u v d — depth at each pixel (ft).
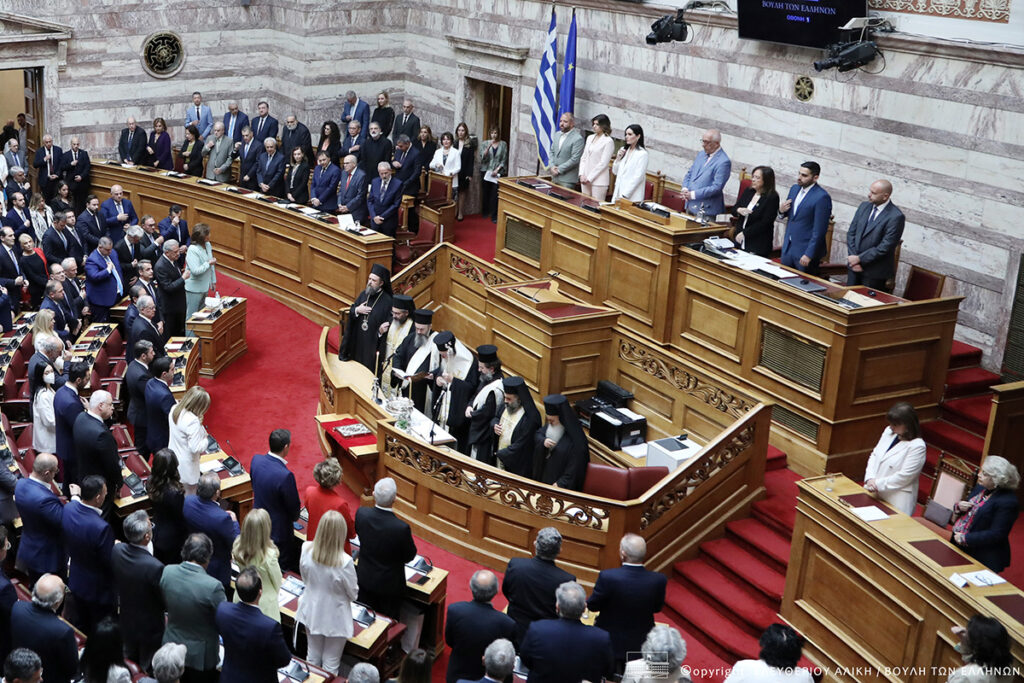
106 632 20.47
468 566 31.27
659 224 36.81
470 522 31.37
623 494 31.32
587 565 30.04
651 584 23.41
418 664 19.74
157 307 41.75
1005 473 23.32
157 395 31.94
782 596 28.02
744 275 34.06
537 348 37.47
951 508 25.12
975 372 35.88
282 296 51.49
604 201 42.37
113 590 25.17
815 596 26.63
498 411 34.78
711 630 28.27
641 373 36.96
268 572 23.27
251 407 40.78
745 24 42.78
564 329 36.91
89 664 20.52
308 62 64.39
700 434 34.63
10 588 22.89
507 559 31.01
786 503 31.58
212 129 62.34
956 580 22.33
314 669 23.38
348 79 65.92
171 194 55.47
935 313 32.22
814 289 32.40
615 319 37.78
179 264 47.44
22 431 34.53
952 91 36.40
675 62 47.85
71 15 60.70
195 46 65.10
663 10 47.78
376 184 49.70
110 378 38.68
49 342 32.09
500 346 39.47
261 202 51.21
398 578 26.12
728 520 31.45
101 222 48.83
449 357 37.11
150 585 23.07
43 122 61.72
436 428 34.45
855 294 32.19
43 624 21.22
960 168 36.55
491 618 22.18
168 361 32.83
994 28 34.94
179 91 65.46
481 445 34.83
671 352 37.52
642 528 29.66
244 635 20.71
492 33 59.00
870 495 26.14
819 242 34.71
